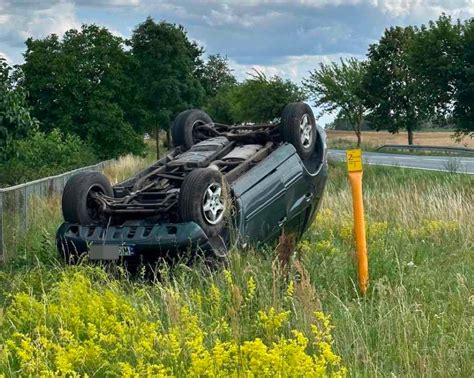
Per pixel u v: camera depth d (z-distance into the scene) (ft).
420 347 22.30
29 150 94.63
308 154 36.45
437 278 29.45
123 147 168.55
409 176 89.30
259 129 36.88
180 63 214.90
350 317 23.25
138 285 29.09
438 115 170.60
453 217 42.50
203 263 29.37
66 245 31.68
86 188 31.99
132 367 19.94
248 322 23.24
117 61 169.68
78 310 23.54
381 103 233.55
